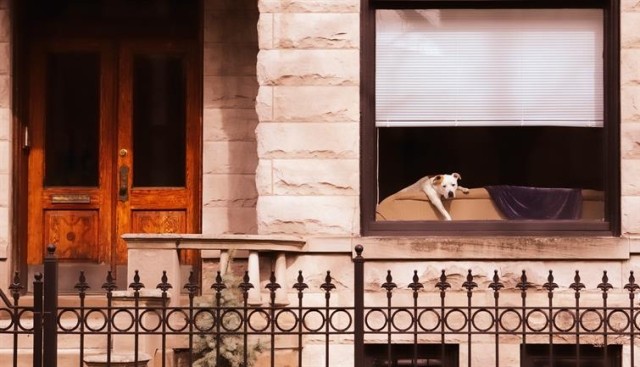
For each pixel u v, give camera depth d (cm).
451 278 1135
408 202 1168
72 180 1321
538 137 1177
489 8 1184
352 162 1143
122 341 1078
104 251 1317
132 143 1322
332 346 1129
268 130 1145
